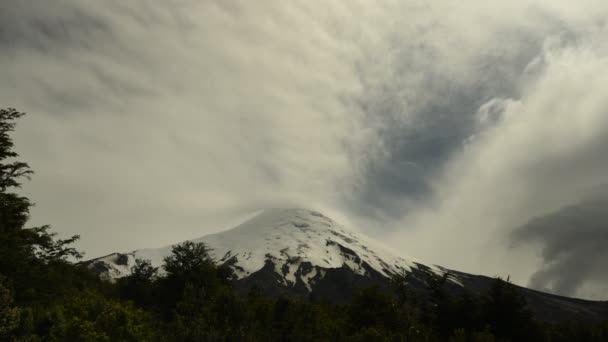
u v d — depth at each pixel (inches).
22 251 1443.2
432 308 2485.2
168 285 2309.3
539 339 2155.5
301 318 1849.2
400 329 2066.9
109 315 1357.0
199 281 2299.5
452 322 2304.4
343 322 2174.0
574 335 2252.7
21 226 1520.7
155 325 1665.8
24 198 1523.1
